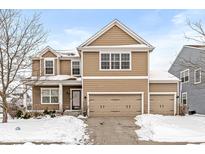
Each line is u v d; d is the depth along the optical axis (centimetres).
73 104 2677
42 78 2584
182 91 3356
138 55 2381
